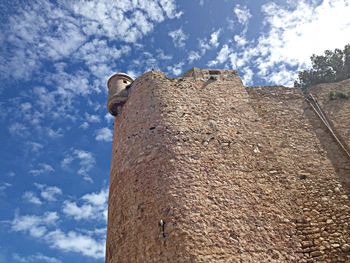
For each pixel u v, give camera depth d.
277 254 7.09
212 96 10.80
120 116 11.22
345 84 12.94
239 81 11.70
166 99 10.20
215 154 8.88
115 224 8.34
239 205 7.79
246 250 6.94
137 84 11.23
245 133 9.83
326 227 7.94
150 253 6.94
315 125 11.28
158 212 7.46
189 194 7.68
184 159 8.50
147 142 9.14
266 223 7.62
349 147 10.13
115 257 7.73
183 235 6.85
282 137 10.59
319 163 9.75
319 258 7.30
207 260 6.55
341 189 8.96
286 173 9.17
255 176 8.69
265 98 12.14
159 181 8.04
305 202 8.52
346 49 18.66
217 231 7.09
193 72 11.61
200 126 9.59
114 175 9.62
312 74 18.91
